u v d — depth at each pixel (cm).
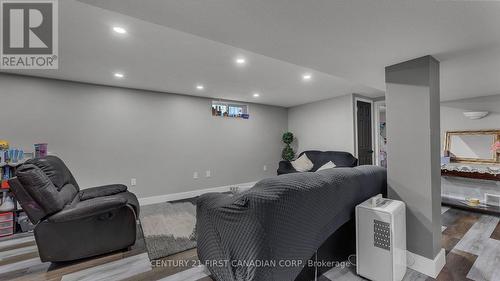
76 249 204
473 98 373
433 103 186
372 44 170
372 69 222
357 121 469
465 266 191
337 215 167
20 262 208
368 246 173
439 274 181
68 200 222
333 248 202
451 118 396
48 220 188
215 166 487
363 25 144
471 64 208
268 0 119
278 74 321
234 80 350
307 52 186
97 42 217
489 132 356
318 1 119
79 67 283
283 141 579
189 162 453
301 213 138
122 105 384
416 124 188
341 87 399
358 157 469
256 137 552
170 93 433
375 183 210
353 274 184
